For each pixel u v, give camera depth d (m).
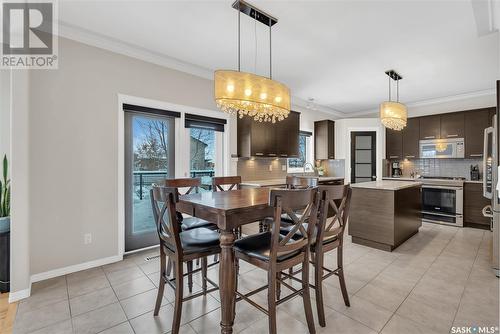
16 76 2.14
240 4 2.15
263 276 2.54
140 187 3.24
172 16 2.36
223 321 1.55
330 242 1.92
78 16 2.36
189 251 1.71
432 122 5.09
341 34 2.65
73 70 2.60
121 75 2.93
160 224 1.81
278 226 1.50
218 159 4.07
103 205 2.81
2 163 2.55
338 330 1.70
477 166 4.81
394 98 5.16
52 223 2.49
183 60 3.37
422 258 2.98
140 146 3.22
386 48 2.96
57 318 1.84
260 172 4.75
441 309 1.94
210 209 1.66
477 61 3.31
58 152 2.52
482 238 3.77
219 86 2.17
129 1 2.14
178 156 3.51
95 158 2.75
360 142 5.89
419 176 5.45
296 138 4.93
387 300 2.07
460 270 2.64
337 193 1.83
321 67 3.56
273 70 3.67
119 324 1.78
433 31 2.57
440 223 4.66
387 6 2.17
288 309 1.97
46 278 2.45
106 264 2.81
